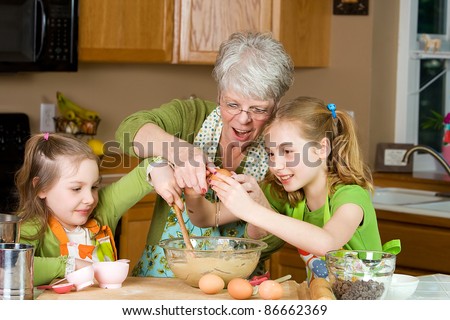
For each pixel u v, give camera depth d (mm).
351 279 2033
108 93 4980
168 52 4684
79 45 4371
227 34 4730
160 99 5195
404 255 4066
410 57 5242
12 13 4133
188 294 2111
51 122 4750
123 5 4484
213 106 2746
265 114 2463
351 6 4988
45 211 2426
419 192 4660
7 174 4348
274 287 2041
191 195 2455
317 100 2580
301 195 2654
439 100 5434
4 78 4574
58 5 4234
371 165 5020
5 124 4480
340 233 2311
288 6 4746
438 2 5379
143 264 2637
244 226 2615
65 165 2389
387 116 5207
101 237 2537
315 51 4988
